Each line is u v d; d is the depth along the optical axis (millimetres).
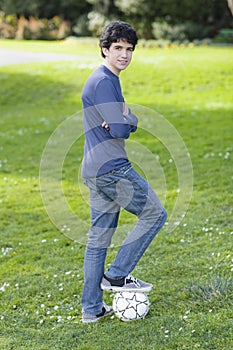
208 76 26219
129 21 43938
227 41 40156
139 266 8797
